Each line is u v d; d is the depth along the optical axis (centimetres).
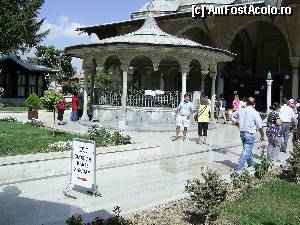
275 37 3972
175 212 676
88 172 788
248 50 4091
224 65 3741
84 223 561
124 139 1266
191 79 3522
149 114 2042
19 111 3030
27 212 691
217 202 604
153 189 863
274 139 1197
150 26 2252
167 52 2012
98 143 1221
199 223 624
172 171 1053
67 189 809
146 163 1149
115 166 1088
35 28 3828
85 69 2247
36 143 1241
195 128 2073
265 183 886
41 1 3788
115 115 2081
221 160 1244
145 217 645
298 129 1362
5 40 3572
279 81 3572
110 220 586
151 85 2839
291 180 934
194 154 1337
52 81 4506
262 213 679
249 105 1065
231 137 1870
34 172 944
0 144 1196
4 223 633
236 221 638
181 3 3903
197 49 2044
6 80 4028
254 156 1344
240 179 881
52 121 2411
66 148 1145
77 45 2105
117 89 2342
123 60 2016
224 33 3500
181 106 1659
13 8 3659
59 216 673
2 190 827
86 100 2273
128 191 845
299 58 3238
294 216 675
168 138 1723
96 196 800
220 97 3462
